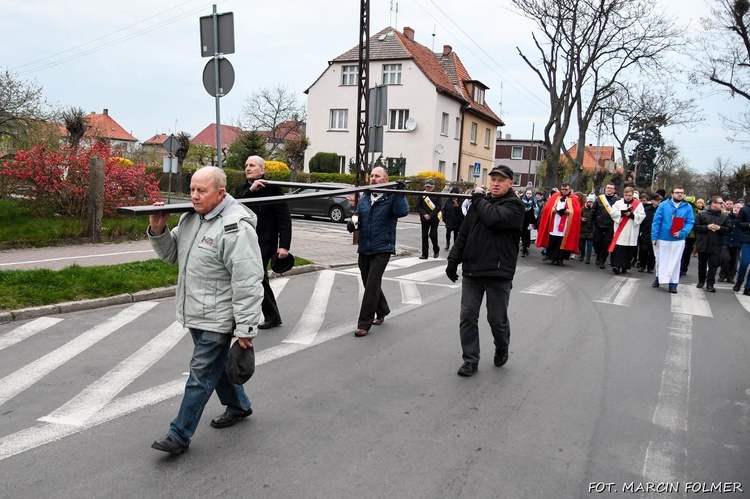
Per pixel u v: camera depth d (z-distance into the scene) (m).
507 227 5.45
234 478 3.50
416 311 8.37
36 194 13.23
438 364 5.93
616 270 14.05
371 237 6.91
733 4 26.12
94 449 3.80
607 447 4.15
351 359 5.96
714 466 3.93
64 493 3.26
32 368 5.29
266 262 6.94
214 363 3.79
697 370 6.12
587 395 5.20
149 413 4.41
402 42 37.50
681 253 11.39
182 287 3.77
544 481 3.62
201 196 3.65
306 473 3.60
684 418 4.77
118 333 6.50
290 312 7.94
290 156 34.62
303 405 4.70
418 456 3.89
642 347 6.95
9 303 6.95
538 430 4.39
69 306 7.29
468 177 43.22
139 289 8.27
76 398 4.64
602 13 29.55
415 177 31.33
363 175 16.73
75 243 12.07
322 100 38.88
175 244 3.89
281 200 4.24
